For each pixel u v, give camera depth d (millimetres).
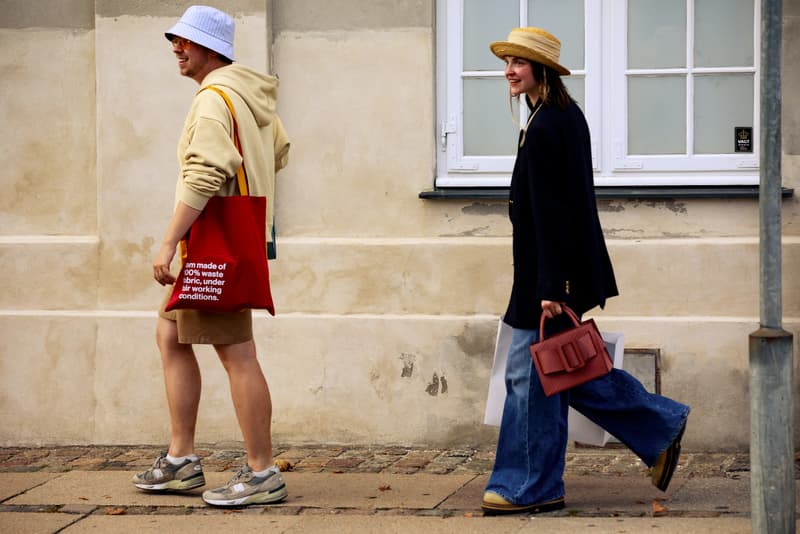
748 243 7211
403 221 7543
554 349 5473
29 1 7789
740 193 7246
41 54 7801
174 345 6211
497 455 5797
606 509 5770
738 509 5742
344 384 7504
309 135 7586
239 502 5941
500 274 7391
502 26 7590
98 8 7648
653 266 7277
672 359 7230
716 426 7219
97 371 7691
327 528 5516
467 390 7406
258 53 7523
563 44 7543
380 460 7148
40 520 5781
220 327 5895
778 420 4734
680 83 7465
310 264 7531
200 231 5746
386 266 7477
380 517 5711
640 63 7488
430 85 7496
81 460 7312
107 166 7684
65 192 7828
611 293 5766
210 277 5699
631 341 7250
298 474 6781
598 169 7508
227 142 5711
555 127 5492
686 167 7449
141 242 7684
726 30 7438
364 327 7469
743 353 7191
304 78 7574
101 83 7664
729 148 7453
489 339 7359
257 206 5816
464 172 7594
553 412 5703
